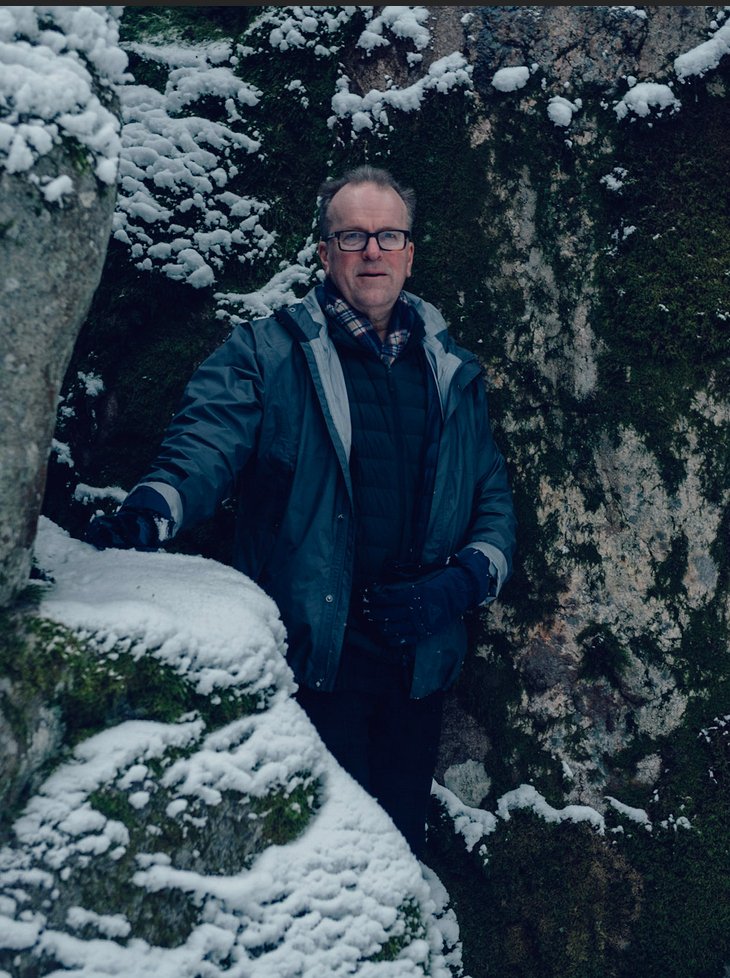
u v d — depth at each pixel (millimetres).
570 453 2596
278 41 2811
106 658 1414
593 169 2635
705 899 2443
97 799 1334
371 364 2121
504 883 2488
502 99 2660
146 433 2762
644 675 2520
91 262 1414
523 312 2631
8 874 1253
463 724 2590
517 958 2443
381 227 2113
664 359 2584
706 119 2646
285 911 1427
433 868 2512
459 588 2059
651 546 2553
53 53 1375
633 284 2586
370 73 2725
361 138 2717
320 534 2023
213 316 2777
